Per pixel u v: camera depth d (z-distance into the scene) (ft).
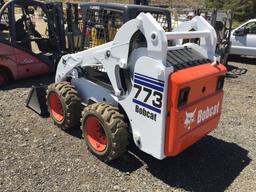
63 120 15.67
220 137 16.78
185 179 12.92
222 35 31.71
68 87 15.53
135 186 12.30
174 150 11.50
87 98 15.49
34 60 24.08
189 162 14.12
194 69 11.91
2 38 22.30
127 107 12.66
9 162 13.42
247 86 27.30
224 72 13.03
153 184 12.48
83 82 15.48
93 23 14.88
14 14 22.41
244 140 16.58
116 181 12.51
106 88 14.16
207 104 12.57
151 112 11.64
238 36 38.04
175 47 12.98
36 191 11.77
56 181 12.35
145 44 11.83
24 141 15.21
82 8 15.15
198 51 13.48
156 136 11.66
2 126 16.69
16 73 23.34
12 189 11.82
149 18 11.04
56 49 25.93
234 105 22.00
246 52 37.88
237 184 12.80
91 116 13.42
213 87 12.83
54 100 16.40
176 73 11.14
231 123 18.70
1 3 24.67
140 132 12.30
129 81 12.55
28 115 18.17
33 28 26.07
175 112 11.06
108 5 13.97
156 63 11.10
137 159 13.98
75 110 15.33
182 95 11.14
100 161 13.71
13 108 19.12
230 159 14.60
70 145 14.96
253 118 19.71
